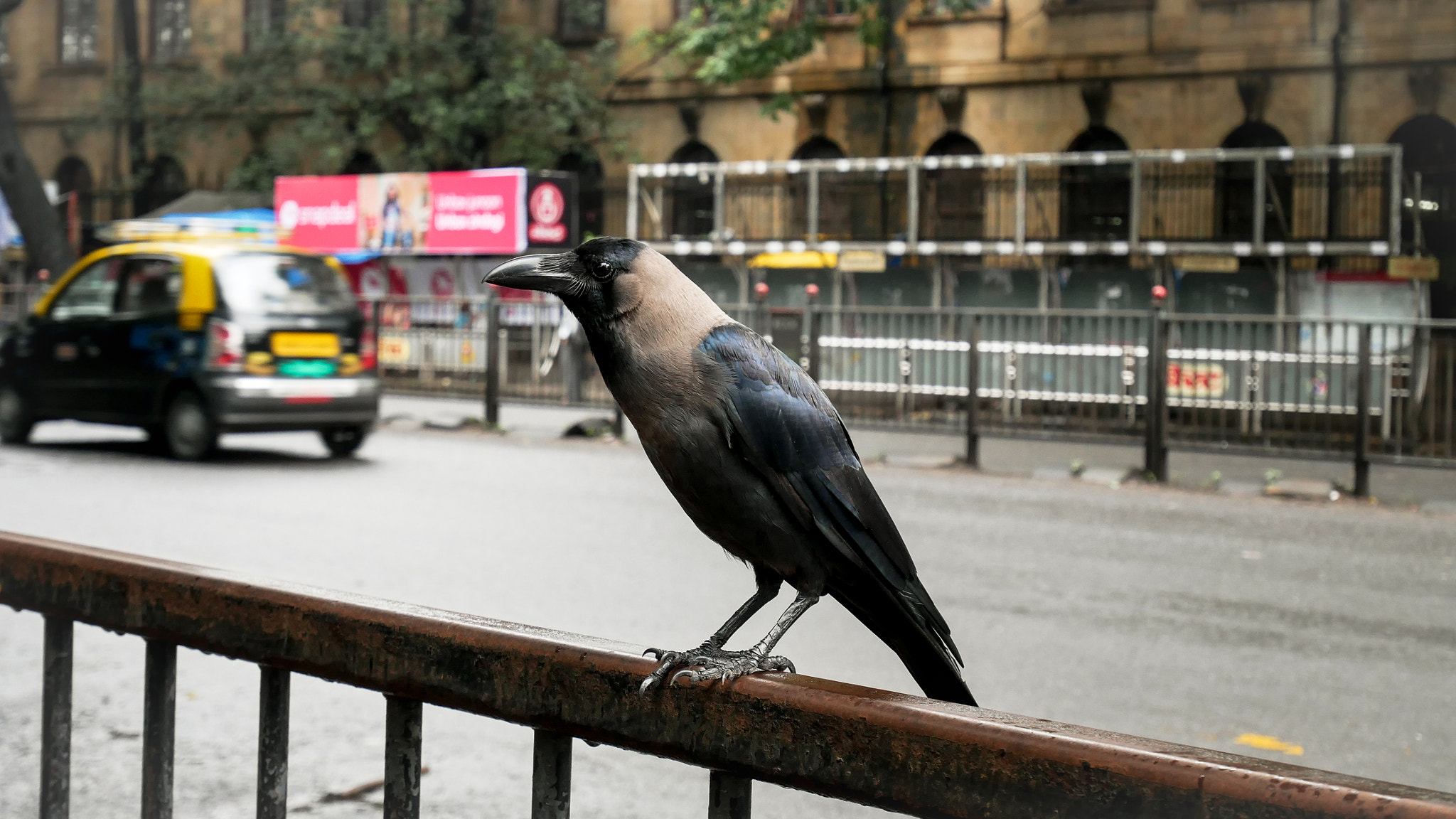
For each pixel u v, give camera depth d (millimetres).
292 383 11742
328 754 4402
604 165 26734
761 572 2232
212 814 3883
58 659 2105
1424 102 20281
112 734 4594
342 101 27328
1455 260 20109
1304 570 7797
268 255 11969
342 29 27422
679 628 6074
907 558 2146
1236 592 7133
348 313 12188
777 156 25281
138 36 31641
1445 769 4383
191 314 11688
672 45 25953
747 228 22281
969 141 23891
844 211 21781
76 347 12594
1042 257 19734
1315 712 4996
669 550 7984
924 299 20266
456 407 17938
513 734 4691
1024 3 22953
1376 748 4602
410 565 7402
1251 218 20125
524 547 8016
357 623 1739
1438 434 11172
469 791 4117
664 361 2039
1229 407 11953
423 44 26688
